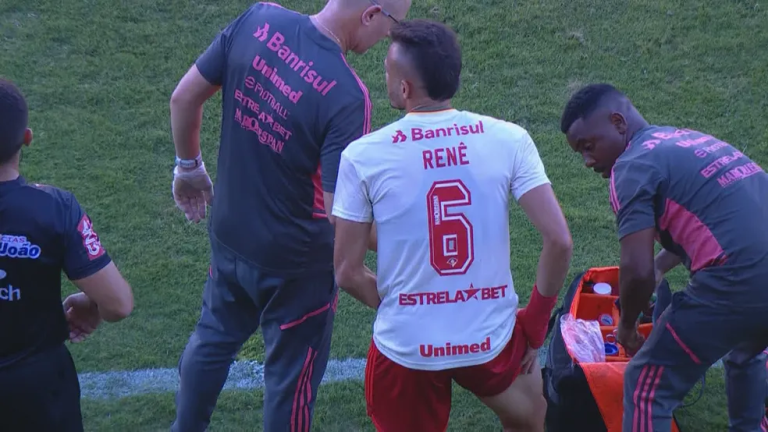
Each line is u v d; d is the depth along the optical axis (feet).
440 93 29.78
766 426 42.98
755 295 33.83
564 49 81.35
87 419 46.16
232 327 39.63
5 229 29.30
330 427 45.93
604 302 47.14
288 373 38.34
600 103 37.01
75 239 30.53
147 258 58.90
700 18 84.69
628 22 84.53
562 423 42.57
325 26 34.30
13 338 30.48
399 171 29.50
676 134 36.45
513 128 30.35
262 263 36.50
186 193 41.81
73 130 70.59
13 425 31.65
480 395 32.65
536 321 31.63
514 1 87.10
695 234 34.71
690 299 35.14
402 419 33.14
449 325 30.42
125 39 81.05
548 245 29.73
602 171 38.65
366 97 33.94
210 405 40.57
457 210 29.53
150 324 53.47
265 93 34.32
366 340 52.65
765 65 78.79
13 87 30.12
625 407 37.73
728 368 41.16
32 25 81.87
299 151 34.09
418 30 29.68
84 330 35.70
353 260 30.89
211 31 82.84
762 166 67.67
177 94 37.22
